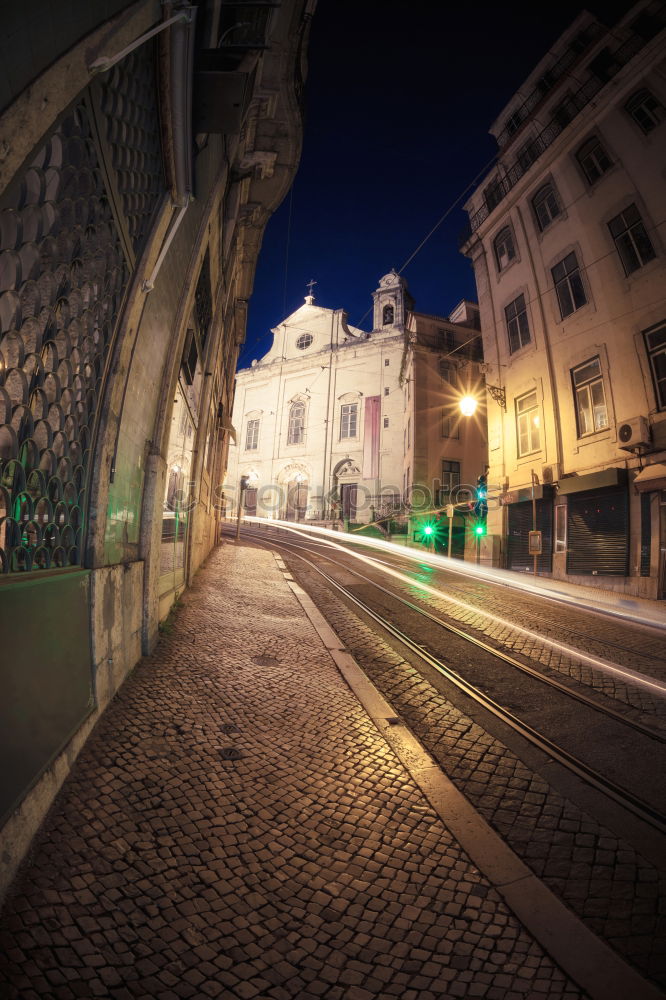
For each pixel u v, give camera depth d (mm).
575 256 14727
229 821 2699
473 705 4930
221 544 17891
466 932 2182
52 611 2535
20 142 1647
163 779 2908
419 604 9945
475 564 18922
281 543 22891
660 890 2496
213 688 4398
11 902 1893
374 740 4000
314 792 3141
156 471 5012
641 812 3172
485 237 19031
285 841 2645
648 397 12289
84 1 1926
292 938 2053
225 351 12086
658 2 12750
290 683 4938
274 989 1809
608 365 13422
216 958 1895
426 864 2619
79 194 2391
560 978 1967
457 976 1953
